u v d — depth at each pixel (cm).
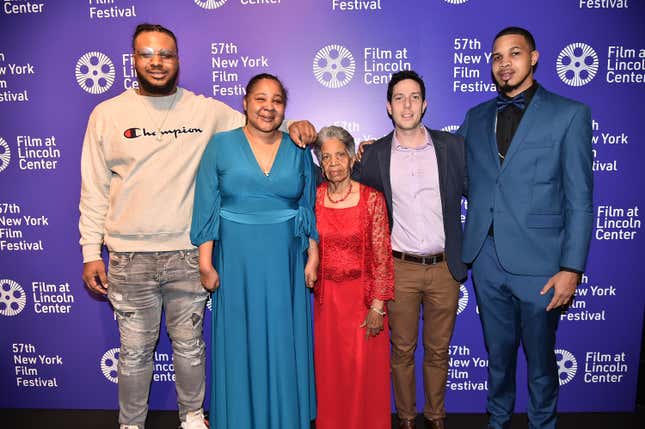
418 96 204
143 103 206
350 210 204
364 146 225
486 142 211
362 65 250
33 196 263
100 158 210
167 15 250
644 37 244
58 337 272
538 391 218
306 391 210
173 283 213
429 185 212
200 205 201
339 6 247
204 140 209
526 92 206
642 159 251
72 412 273
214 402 215
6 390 278
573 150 195
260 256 199
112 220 209
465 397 269
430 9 246
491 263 215
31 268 268
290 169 201
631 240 255
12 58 255
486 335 227
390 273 205
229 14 249
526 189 202
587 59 245
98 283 230
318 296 212
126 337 214
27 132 259
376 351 213
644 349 265
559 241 203
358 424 212
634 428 250
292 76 252
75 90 256
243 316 203
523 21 244
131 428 220
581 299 259
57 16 252
